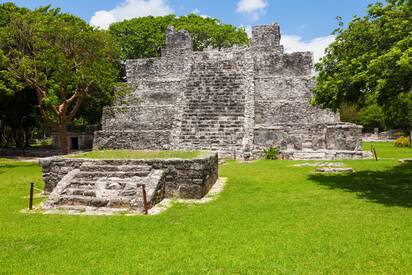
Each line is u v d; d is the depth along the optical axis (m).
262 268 4.58
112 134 20.20
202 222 6.60
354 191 9.27
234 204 8.04
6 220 6.89
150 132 19.62
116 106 22.72
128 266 4.70
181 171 8.69
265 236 5.76
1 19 22.33
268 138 18.23
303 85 21.61
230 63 22.91
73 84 18.33
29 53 19.44
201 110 19.98
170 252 5.15
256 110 20.95
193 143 18.08
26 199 8.89
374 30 9.93
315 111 20.56
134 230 6.17
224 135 18.23
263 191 9.53
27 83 17.36
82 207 7.68
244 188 9.96
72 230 6.22
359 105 10.80
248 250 5.17
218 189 9.84
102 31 18.75
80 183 8.34
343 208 7.50
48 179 9.31
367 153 17.20
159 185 8.34
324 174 12.23
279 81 21.92
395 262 4.66
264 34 24.34
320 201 8.20
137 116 21.97
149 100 23.09
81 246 5.45
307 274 4.39
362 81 9.35
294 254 4.99
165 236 5.84
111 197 7.82
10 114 24.53
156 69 24.22
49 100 16.89
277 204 8.00
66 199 7.88
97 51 17.86
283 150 18.30
